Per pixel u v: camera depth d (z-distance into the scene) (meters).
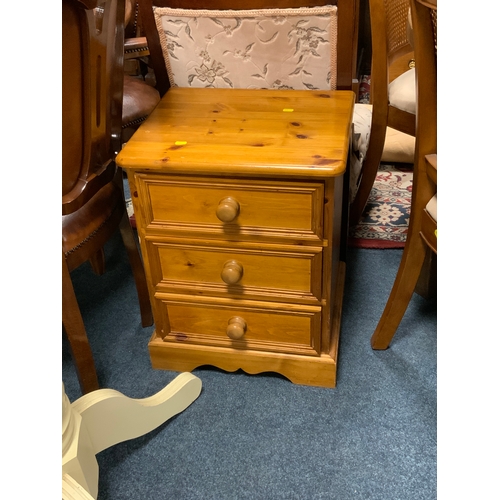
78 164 1.04
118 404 1.05
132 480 1.10
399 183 1.94
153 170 1.03
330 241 1.04
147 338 1.43
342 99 1.19
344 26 1.15
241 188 1.01
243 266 1.12
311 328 1.18
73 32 0.89
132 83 1.65
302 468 1.10
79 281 1.63
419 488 1.05
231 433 1.17
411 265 1.20
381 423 1.17
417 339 1.37
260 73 1.27
